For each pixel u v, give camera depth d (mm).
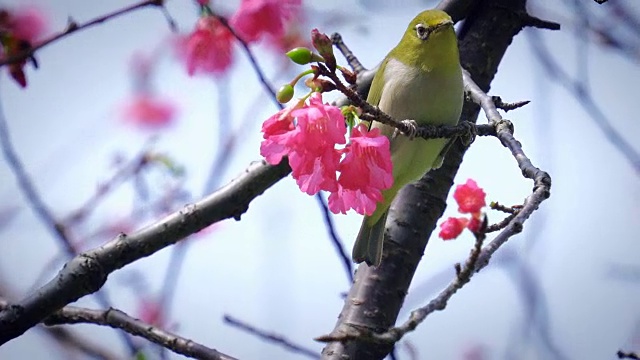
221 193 10219
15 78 10227
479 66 11227
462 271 7605
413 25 9984
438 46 9727
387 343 7461
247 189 10203
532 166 8195
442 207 10508
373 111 7785
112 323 9922
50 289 9758
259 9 10062
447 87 9797
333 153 7105
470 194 8453
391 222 10352
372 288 10055
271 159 7223
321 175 7168
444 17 9812
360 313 9922
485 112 9375
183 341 9711
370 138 7379
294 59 7387
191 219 10125
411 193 10461
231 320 10711
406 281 10172
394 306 10039
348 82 7930
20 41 10617
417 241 10297
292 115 7129
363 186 7336
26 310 9672
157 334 9688
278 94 7359
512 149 8539
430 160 9828
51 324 10031
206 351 9609
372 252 9891
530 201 7863
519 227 7703
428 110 9844
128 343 11742
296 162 7180
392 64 10055
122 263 10008
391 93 9906
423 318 7590
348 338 7598
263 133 7266
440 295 7625
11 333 9703
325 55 7406
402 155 9688
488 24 11414
